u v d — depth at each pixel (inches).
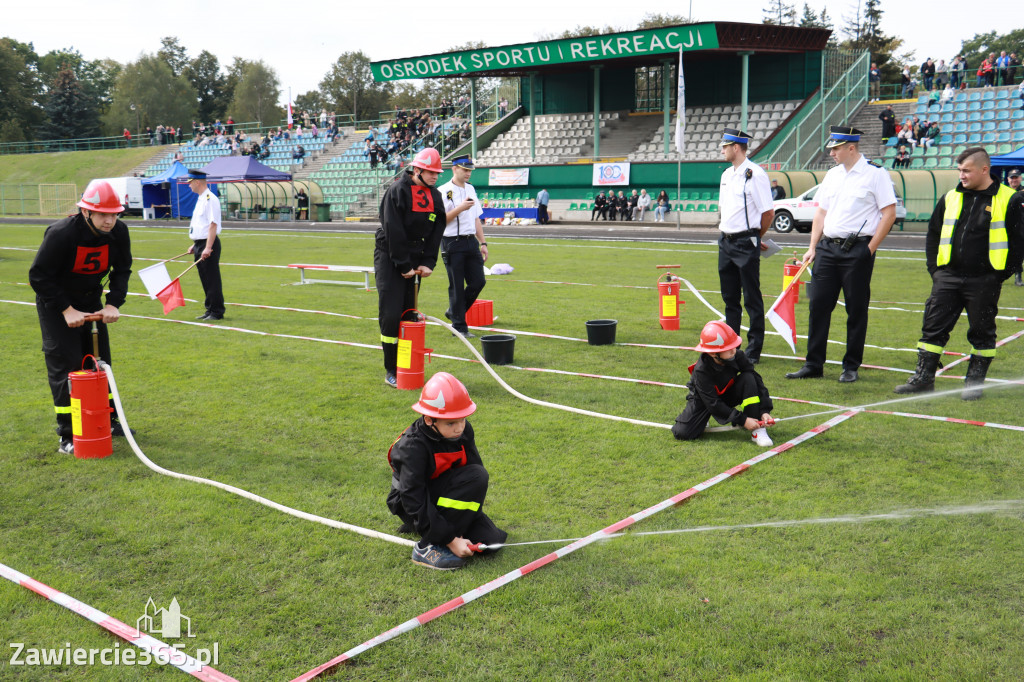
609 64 1489.9
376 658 117.6
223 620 128.5
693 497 174.9
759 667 114.5
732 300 319.6
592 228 1250.6
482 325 390.9
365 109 3853.3
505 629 124.6
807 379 281.9
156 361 313.7
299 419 236.7
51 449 211.5
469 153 1697.8
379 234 272.5
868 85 1521.9
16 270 665.6
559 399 256.4
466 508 146.7
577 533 158.6
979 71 1355.8
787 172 1082.1
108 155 2432.3
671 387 269.4
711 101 1547.7
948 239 249.6
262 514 169.0
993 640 118.7
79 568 146.6
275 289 542.0
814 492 176.1
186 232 1211.9
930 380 258.2
